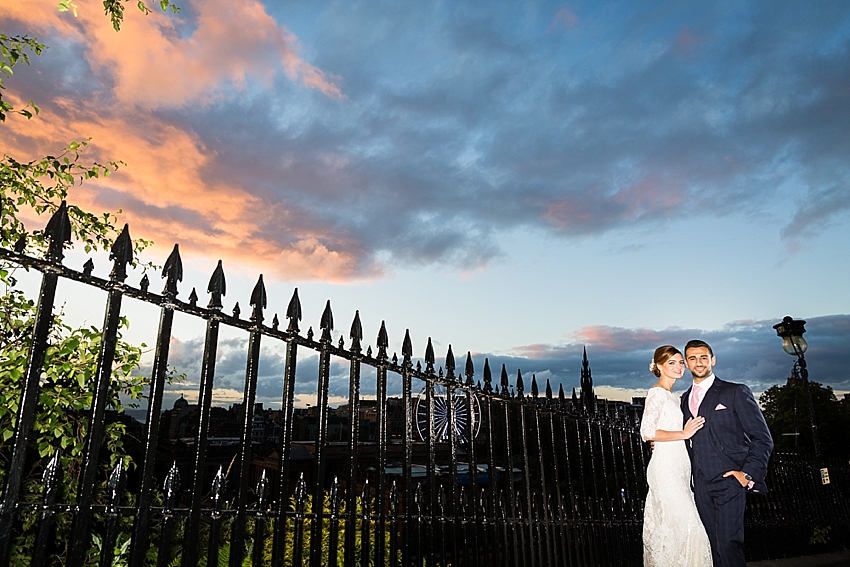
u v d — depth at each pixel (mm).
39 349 2316
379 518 3615
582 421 5723
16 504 2209
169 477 2713
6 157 4348
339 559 5496
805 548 8148
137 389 4102
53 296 2375
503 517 4551
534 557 4695
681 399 5016
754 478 4285
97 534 4105
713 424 4574
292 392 3191
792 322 10281
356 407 3590
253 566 2906
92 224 4801
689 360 4879
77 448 3814
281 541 3049
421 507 3951
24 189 4457
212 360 2859
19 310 3791
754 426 4426
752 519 7754
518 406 4973
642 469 6367
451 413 4266
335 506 3357
